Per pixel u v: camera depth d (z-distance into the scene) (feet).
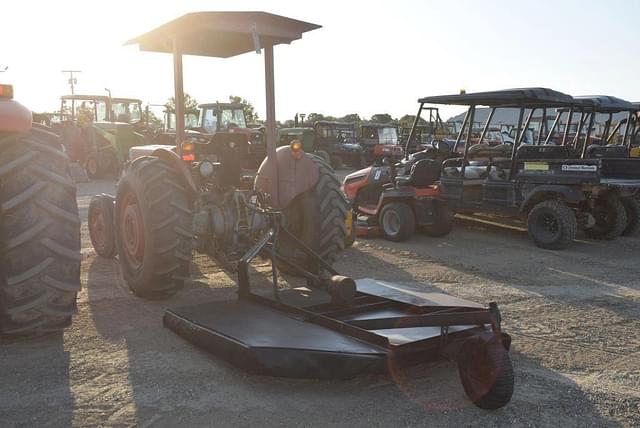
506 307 15.47
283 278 17.48
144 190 13.92
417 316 9.84
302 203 16.62
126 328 12.78
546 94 25.71
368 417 9.08
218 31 13.85
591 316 14.79
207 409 9.19
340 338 10.07
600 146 34.04
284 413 9.14
